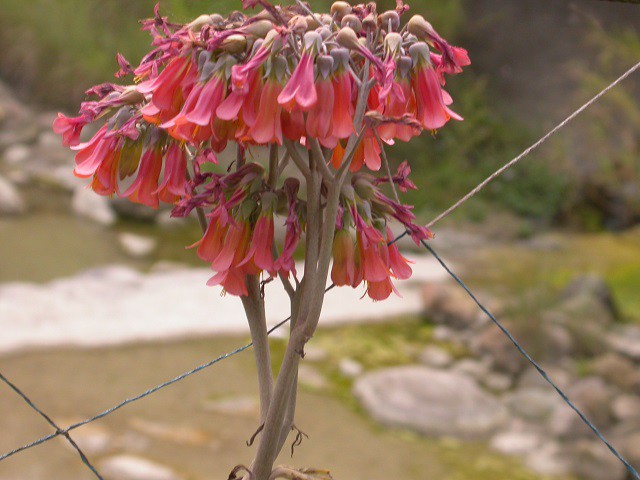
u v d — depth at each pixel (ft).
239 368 15.10
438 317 17.90
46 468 11.63
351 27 3.70
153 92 3.64
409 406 14.26
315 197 3.80
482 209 25.44
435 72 3.71
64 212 22.45
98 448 12.24
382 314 17.90
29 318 16.22
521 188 26.71
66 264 19.52
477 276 20.43
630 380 15.76
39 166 24.79
